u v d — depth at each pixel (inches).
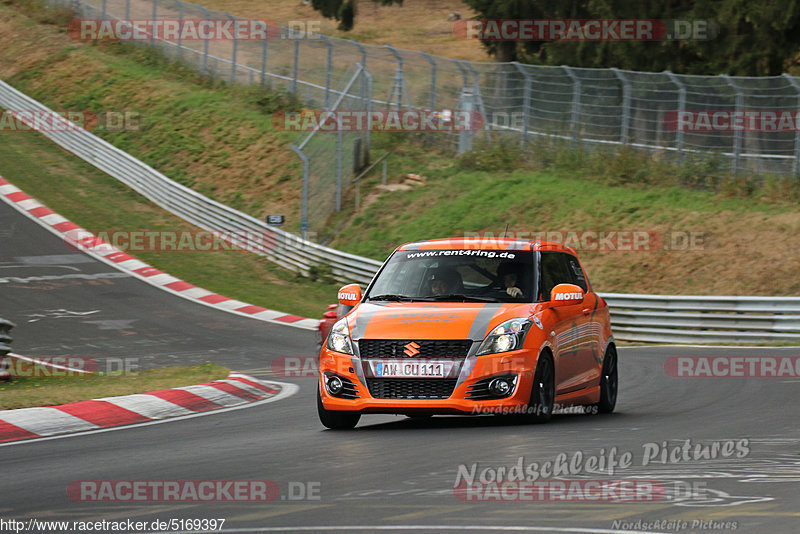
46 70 7337.6
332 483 881.5
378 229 4714.6
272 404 1656.0
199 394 1670.8
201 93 6643.7
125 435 1288.1
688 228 3996.1
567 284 1360.7
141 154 6023.6
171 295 3838.6
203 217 5078.7
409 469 944.3
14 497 853.8
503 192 4709.6
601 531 671.8
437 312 1288.1
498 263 1396.4
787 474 893.8
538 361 1269.7
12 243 4520.2
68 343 2942.9
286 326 3299.7
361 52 5625.0
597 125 4781.0
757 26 4965.6
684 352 2647.6
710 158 4357.8
